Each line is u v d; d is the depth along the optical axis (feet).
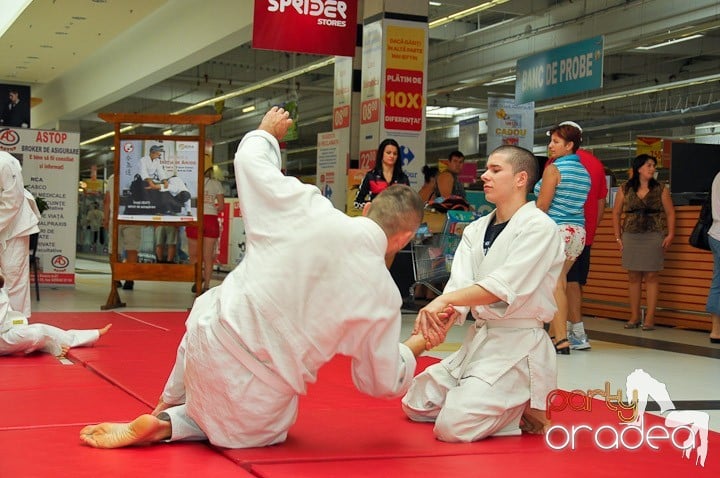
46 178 41.06
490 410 11.07
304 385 10.14
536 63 44.98
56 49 65.67
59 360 18.02
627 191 28.84
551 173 20.86
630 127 76.89
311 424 11.96
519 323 11.45
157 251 43.47
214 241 38.96
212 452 10.12
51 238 41.16
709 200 26.18
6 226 21.80
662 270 30.71
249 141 10.65
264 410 10.00
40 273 41.01
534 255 11.23
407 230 10.58
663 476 9.57
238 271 10.25
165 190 31.09
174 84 90.74
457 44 71.61
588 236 22.52
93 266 66.85
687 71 78.54
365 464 9.70
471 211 29.40
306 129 112.78
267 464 9.50
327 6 31.99
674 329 29.60
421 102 36.86
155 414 11.14
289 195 10.10
